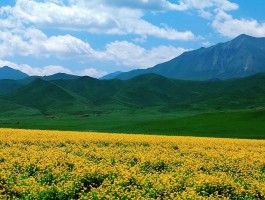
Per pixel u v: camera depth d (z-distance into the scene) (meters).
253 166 27.53
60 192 18.22
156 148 36.28
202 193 19.05
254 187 20.11
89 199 17.22
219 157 30.19
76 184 19.70
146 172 25.03
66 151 33.16
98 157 28.95
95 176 21.52
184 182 20.39
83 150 31.95
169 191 18.20
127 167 24.22
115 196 17.59
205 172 24.45
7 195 17.41
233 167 26.61
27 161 25.22
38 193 17.92
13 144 35.62
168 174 22.33
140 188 19.55
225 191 19.45
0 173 20.50
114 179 20.16
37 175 22.41
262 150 37.91
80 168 22.66
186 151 34.34
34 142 38.78
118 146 38.47
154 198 17.98
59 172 22.17
